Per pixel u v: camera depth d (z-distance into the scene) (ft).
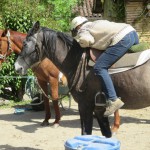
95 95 20.18
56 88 32.12
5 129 32.01
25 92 43.14
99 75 19.43
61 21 68.85
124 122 33.76
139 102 20.01
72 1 74.84
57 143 27.43
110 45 19.52
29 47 22.07
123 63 19.81
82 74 20.39
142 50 20.13
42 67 31.58
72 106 42.42
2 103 43.62
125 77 19.70
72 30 20.83
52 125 33.09
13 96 46.14
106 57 19.42
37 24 21.99
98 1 73.87
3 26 44.78
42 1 72.18
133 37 19.72
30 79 41.47
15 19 44.62
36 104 39.63
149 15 55.16
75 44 20.93
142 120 34.53
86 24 20.20
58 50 21.43
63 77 32.63
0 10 48.73
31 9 46.47
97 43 19.79
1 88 45.60
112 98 19.39
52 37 21.71
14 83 45.06
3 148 26.22
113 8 59.93
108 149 14.47
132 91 19.70
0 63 33.91
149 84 19.35
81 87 20.43
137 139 28.04
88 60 20.30
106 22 19.79
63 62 21.21
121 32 19.44
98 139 15.44
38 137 29.25
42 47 22.09
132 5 55.52
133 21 55.83
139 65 19.66
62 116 37.14
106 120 21.59
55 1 72.90
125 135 29.19
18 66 22.29
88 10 85.46
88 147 14.64
